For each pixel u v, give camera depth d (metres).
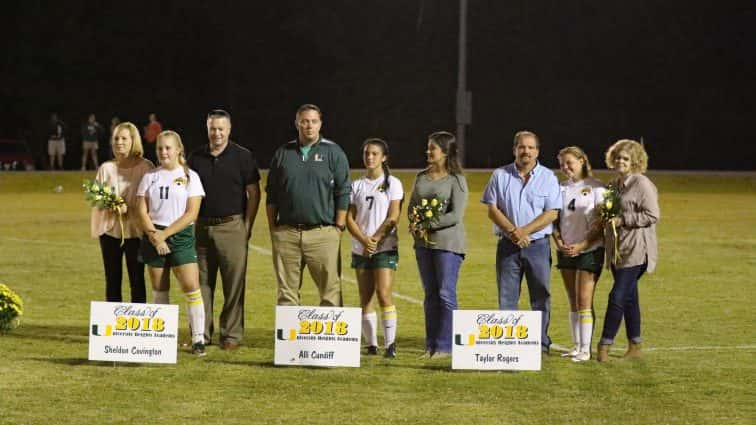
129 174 16.70
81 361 15.12
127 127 16.67
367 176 16.19
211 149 16.34
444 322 15.92
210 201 16.22
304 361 14.78
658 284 24.86
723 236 35.53
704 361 15.79
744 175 59.56
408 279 25.67
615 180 16.03
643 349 16.98
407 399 13.12
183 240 15.61
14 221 39.81
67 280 25.08
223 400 12.97
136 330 14.73
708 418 12.35
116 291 16.92
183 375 14.27
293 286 16.20
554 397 13.30
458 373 14.61
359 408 12.65
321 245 16.03
